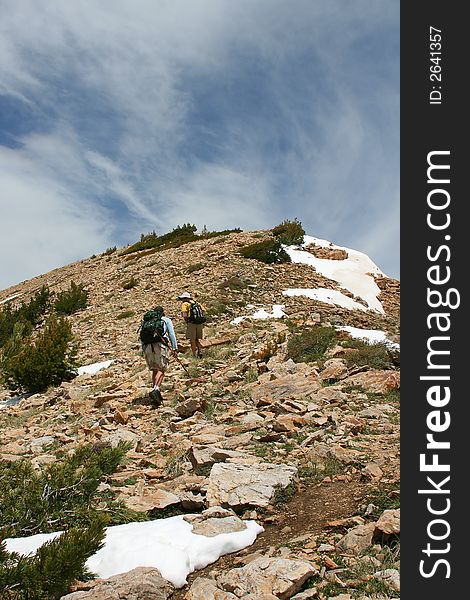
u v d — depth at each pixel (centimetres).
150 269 3044
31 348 1520
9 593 388
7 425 1155
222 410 960
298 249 3014
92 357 1695
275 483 580
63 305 2691
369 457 657
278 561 411
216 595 391
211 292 2252
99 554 465
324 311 2062
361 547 446
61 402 1261
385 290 2745
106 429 938
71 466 584
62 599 390
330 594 383
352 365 1169
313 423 804
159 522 525
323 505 545
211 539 477
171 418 948
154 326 1118
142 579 402
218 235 3828
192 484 616
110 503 577
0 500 535
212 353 1470
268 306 2086
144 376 1324
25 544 485
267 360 1290
